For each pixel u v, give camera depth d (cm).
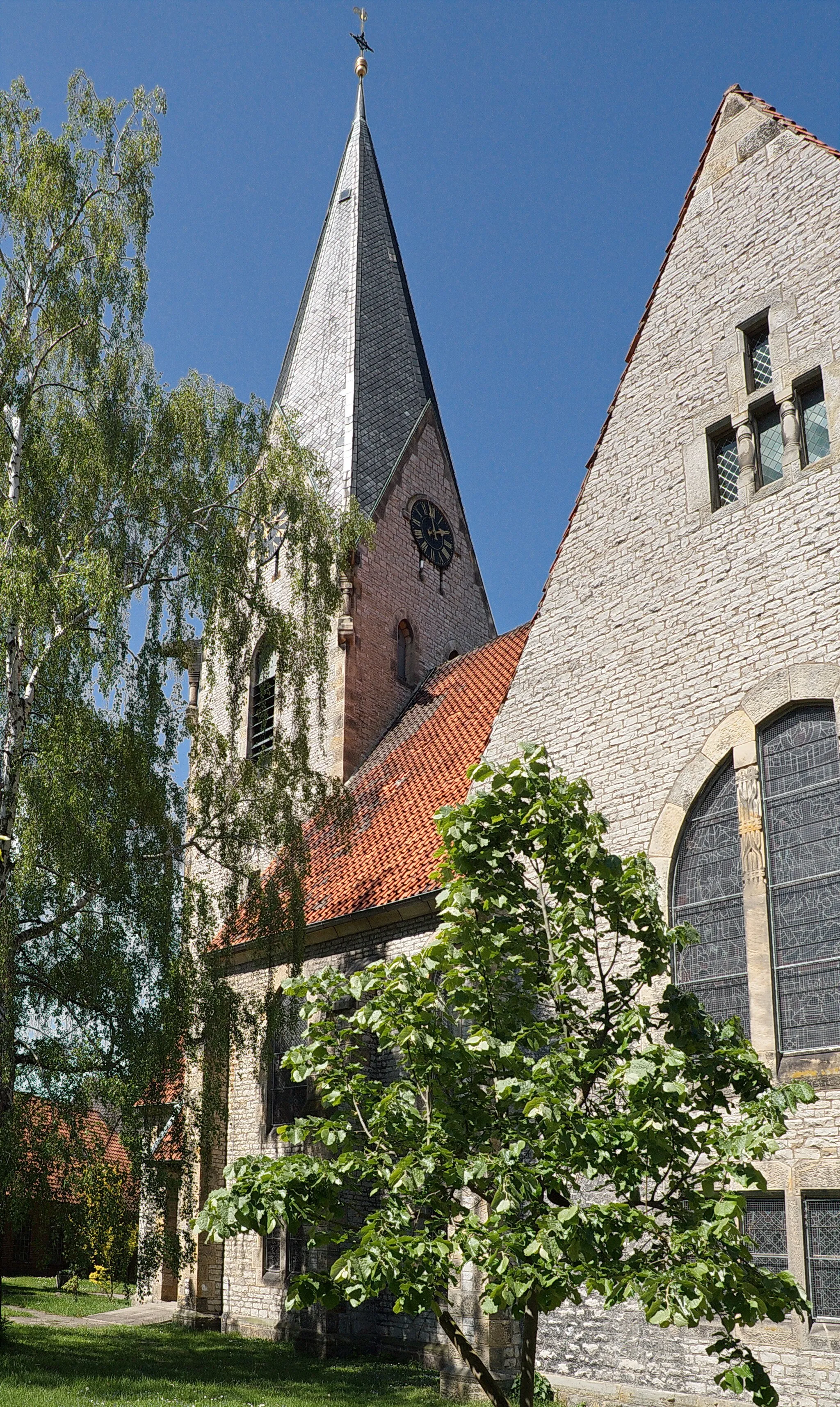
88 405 2134
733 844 1569
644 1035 945
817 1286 1334
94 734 1911
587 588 1870
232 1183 852
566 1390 1518
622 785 1720
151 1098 1872
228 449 2334
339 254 3762
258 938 2203
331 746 2941
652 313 1912
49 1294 3020
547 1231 791
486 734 2498
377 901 2142
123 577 2077
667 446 1819
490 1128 916
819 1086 1380
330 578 2448
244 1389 1631
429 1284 809
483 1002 973
